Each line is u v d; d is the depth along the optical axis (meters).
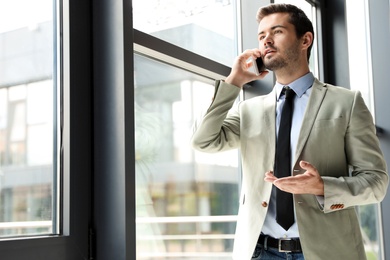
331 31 4.22
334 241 1.84
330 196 1.78
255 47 3.13
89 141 1.90
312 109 1.98
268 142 2.00
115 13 1.93
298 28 2.08
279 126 2.04
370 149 1.91
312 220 1.85
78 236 1.81
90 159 1.89
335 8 4.22
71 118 1.83
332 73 4.19
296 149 1.93
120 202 1.83
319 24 4.17
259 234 1.91
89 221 1.86
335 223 1.86
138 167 2.35
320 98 2.01
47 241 1.68
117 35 1.91
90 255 1.84
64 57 1.87
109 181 1.87
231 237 2.93
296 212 1.86
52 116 1.88
